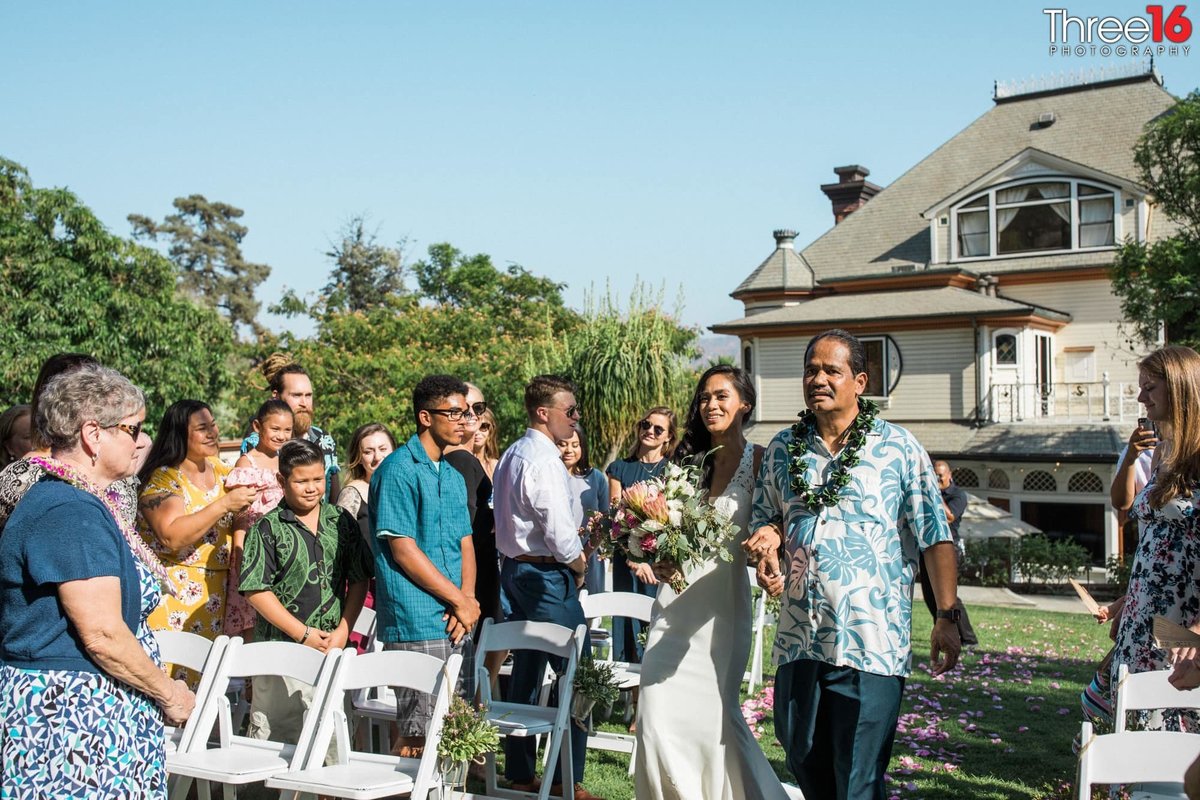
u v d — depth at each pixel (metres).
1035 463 25.72
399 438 24.50
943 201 30.05
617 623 7.80
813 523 4.48
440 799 4.98
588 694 5.56
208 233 74.81
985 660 10.64
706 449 5.27
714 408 5.12
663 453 8.24
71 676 3.51
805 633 4.45
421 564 5.39
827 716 4.43
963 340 27.42
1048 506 28.44
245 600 6.36
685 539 4.74
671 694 5.00
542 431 6.08
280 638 5.70
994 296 28.80
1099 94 32.06
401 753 5.43
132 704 3.64
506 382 24.56
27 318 23.94
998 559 23.55
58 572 3.45
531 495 5.88
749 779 4.98
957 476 27.34
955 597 4.45
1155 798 4.12
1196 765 2.62
